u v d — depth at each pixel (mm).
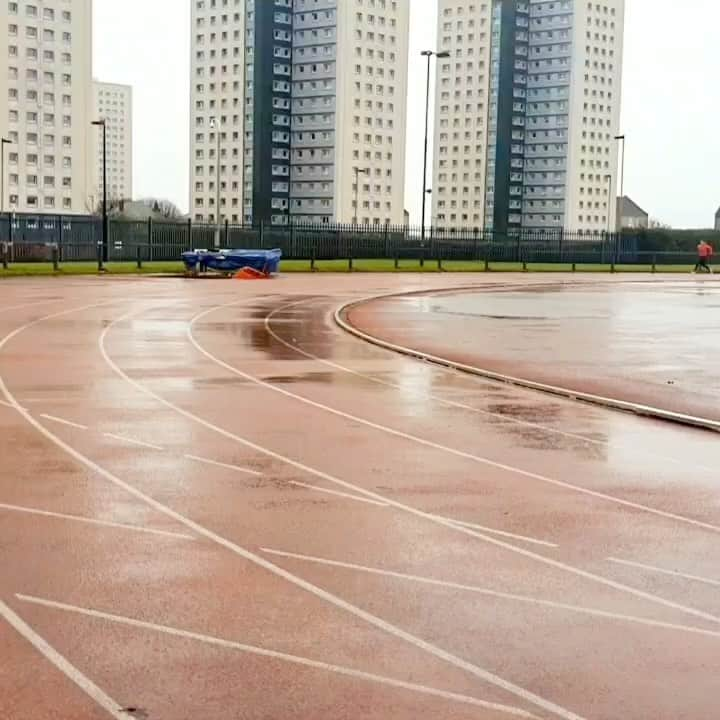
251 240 65312
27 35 152000
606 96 183750
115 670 5195
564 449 11086
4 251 49594
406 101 172125
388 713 4758
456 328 25562
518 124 182625
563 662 5379
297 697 4914
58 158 155500
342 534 7707
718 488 9406
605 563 7098
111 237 59094
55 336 21781
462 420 12773
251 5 162125
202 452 10539
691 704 4906
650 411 13430
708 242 88812
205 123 170375
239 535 7637
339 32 161000
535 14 181375
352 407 13570
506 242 76875
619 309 33469
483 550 7355
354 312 29906
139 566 6871
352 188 165000
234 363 17969
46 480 9227
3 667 5219
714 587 6621
